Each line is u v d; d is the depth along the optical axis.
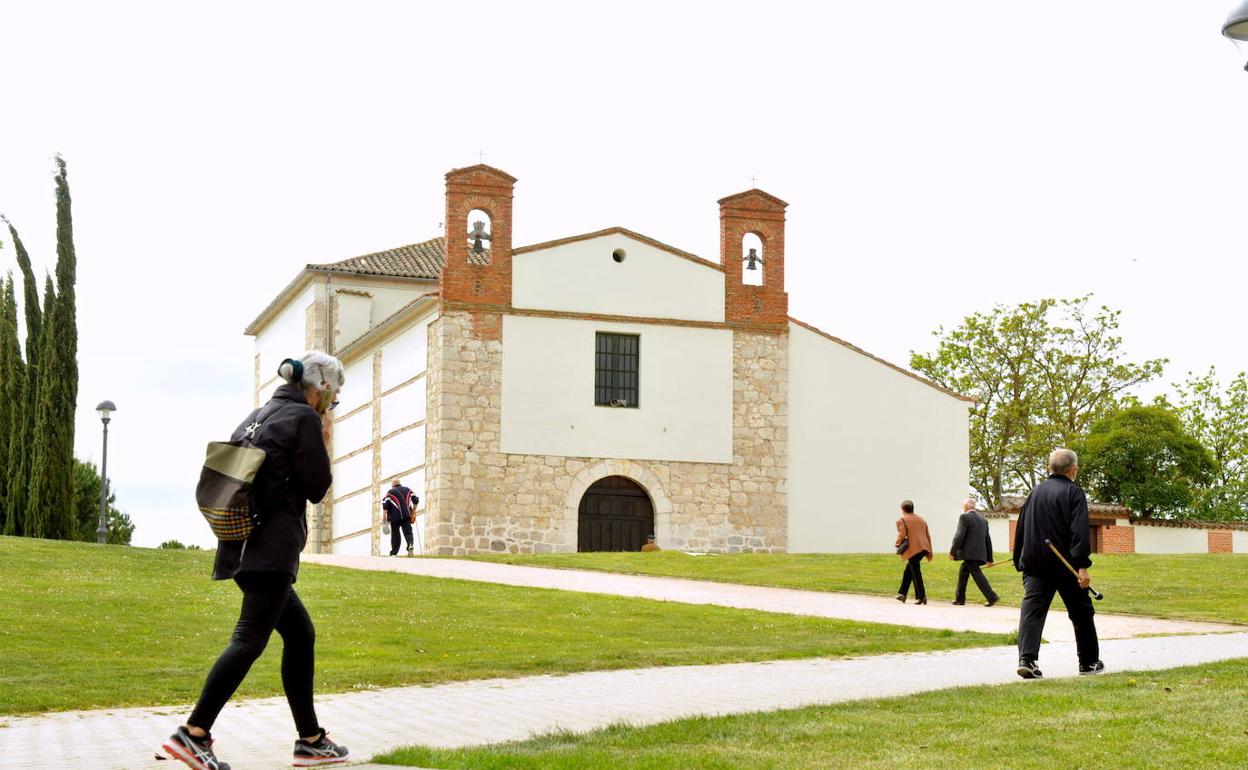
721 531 45.41
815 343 46.97
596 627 21.48
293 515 8.73
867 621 22.53
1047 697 11.41
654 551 41.91
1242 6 9.80
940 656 16.83
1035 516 14.05
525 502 43.69
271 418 8.78
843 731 9.74
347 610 22.34
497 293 44.12
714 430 45.69
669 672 15.44
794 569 33.28
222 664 8.46
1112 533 53.62
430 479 43.88
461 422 43.38
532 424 44.00
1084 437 63.50
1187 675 13.14
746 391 46.16
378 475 48.97
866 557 36.41
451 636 19.88
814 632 21.06
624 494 45.12
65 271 47.25
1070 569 13.86
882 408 47.22
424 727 11.02
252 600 8.58
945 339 69.31
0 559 28.05
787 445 46.28
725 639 20.09
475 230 44.38
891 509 46.84
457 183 44.16
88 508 66.44
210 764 8.37
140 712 12.34
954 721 10.16
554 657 16.98
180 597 23.33
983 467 67.75
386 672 15.38
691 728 9.99
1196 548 53.03
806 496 46.22
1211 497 67.00
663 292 45.72
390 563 33.03
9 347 47.19
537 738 9.74
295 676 9.00
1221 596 27.25
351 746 9.96
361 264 53.69
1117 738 9.32
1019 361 67.81
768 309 46.66
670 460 45.19
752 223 46.84
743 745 9.22
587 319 44.88
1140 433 59.38
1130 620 23.66
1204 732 9.52
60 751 9.66
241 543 8.63
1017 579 31.06
